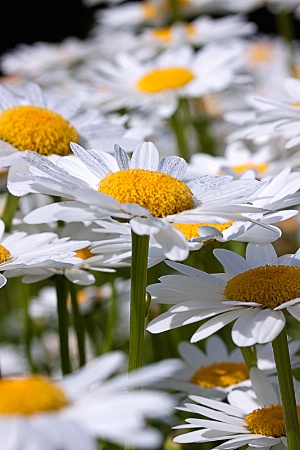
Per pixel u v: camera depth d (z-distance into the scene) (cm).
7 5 165
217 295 58
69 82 95
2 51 167
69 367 65
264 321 57
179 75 84
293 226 83
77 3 162
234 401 61
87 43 113
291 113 69
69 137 67
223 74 84
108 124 69
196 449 65
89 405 51
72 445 49
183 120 88
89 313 75
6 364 79
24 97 70
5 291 86
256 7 117
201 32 107
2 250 62
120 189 57
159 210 57
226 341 73
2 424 50
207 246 62
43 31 167
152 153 60
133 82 85
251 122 70
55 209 57
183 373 66
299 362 65
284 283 58
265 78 110
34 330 80
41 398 51
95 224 65
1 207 75
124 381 51
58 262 60
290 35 110
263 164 75
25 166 65
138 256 57
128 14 121
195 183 59
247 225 61
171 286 59
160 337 72
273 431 59
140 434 49
